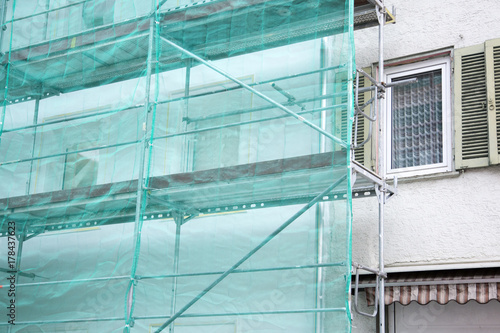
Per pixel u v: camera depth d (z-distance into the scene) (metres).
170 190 7.68
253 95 7.82
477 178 7.66
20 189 8.80
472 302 7.41
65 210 8.44
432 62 8.34
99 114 8.48
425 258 7.65
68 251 8.30
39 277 8.33
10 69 9.42
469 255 7.47
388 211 7.97
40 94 9.33
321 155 7.03
